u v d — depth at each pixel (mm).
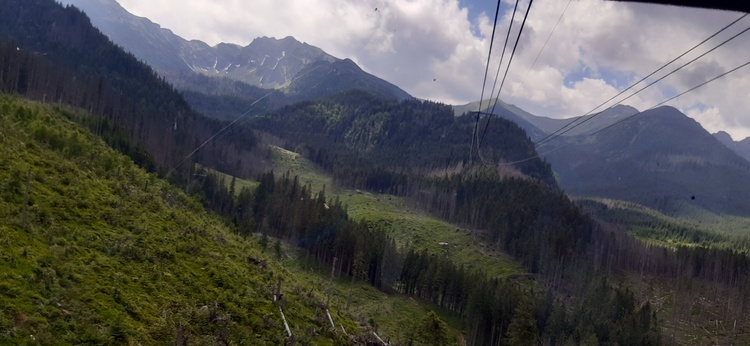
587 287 141625
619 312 118062
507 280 150375
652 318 132000
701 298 156000
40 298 26078
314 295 56500
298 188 170125
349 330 50500
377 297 115500
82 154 57656
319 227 136625
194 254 45875
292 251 129875
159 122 171125
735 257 173875
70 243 34750
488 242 187750
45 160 47938
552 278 157625
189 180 128750
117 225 42812
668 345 116438
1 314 22844
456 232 195125
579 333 102688
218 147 189625
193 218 59938
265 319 39031
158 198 58188
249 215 128125
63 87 147375
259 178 193250
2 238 29734
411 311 111938
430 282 121438
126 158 71062
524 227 185500
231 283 43156
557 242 166000
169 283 37188
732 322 137250
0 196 36219
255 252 63281
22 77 137125
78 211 41125
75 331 24984
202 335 32125
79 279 30531
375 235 135875
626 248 193000
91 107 141625
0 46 140875
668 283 169125
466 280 116625
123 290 32156
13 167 42000
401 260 133375
